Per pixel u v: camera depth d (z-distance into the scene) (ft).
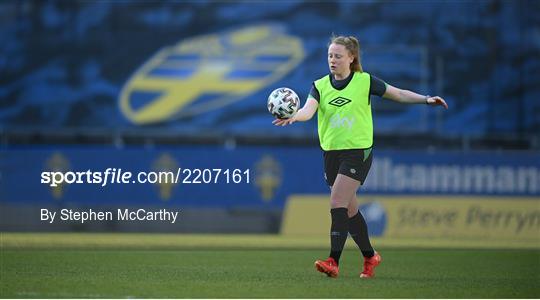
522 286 94.63
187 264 119.34
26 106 258.78
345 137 93.30
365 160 93.91
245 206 205.05
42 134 255.70
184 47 263.49
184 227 204.64
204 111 260.01
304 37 265.75
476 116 263.29
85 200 204.44
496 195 205.98
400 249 157.89
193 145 257.96
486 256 141.08
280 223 204.44
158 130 257.75
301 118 92.68
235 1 265.54
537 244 179.73
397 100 95.71
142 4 264.52
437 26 266.98
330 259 95.45
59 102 259.19
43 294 82.28
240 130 258.57
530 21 266.77
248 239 185.78
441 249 158.61
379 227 200.44
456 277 104.06
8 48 260.83
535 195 206.39
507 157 206.69
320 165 205.36
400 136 258.57
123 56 262.26
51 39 261.85
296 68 264.31
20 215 202.90
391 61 265.34
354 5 266.98
